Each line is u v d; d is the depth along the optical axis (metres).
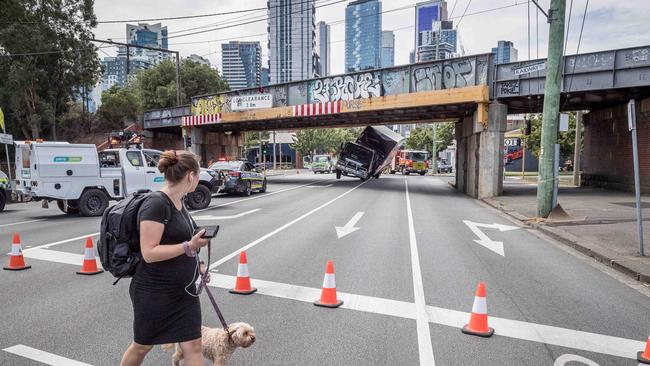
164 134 42.81
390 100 24.61
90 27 38.34
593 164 27.09
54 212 16.25
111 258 2.98
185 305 3.01
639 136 21.00
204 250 9.27
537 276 7.46
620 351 4.57
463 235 11.37
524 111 26.70
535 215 14.30
